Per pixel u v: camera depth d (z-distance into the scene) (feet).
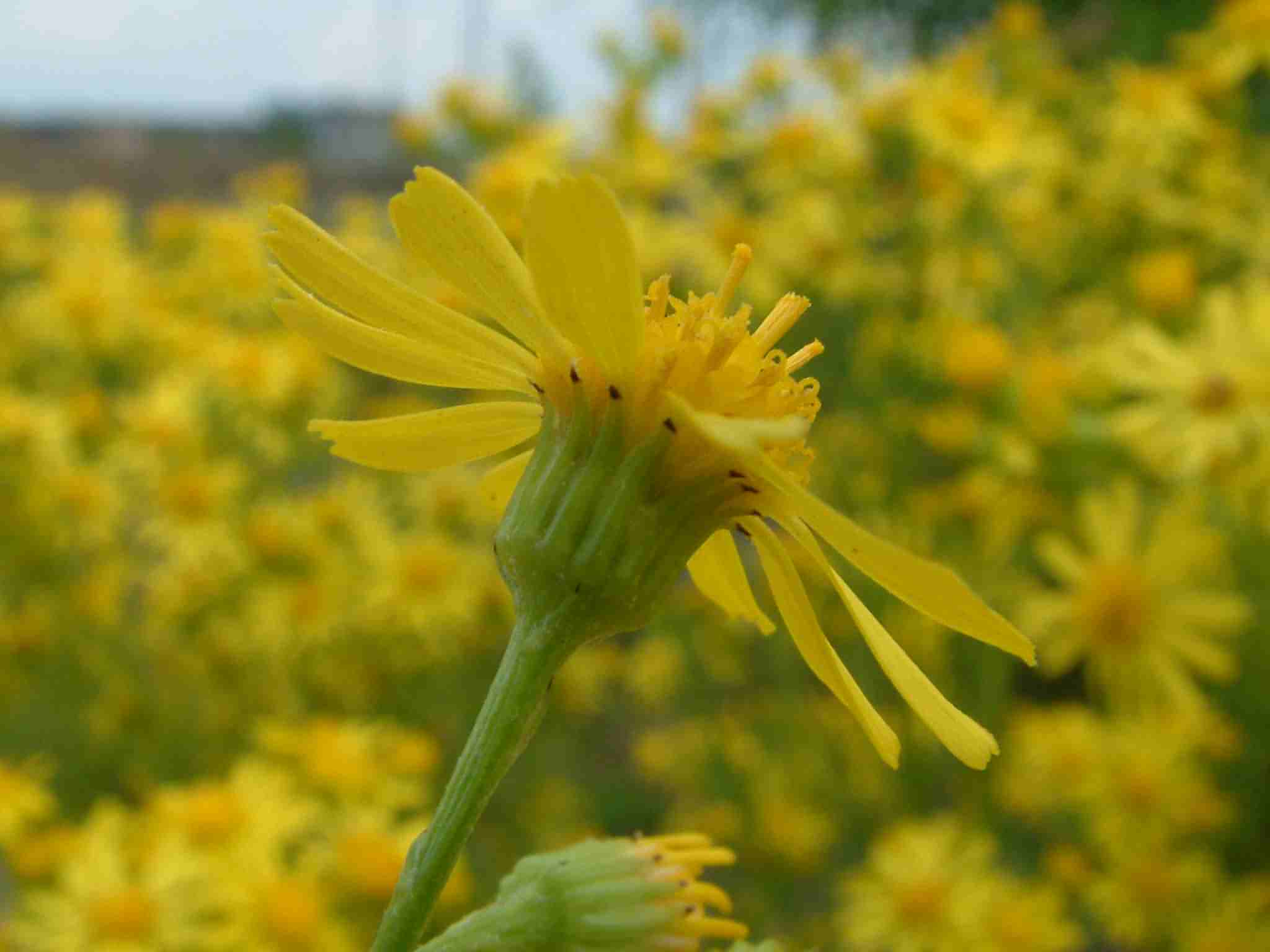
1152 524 0.49
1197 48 0.67
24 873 0.41
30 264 0.80
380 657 0.58
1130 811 0.47
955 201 0.58
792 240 0.59
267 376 0.62
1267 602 0.48
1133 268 0.58
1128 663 0.47
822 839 0.54
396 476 0.63
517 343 0.16
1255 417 0.46
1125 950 0.52
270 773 0.41
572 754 0.66
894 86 0.59
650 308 0.16
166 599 0.56
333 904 0.39
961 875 0.46
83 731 0.56
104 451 0.60
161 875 0.38
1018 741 0.51
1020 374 0.50
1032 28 0.67
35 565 0.58
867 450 0.56
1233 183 0.62
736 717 0.61
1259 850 0.48
